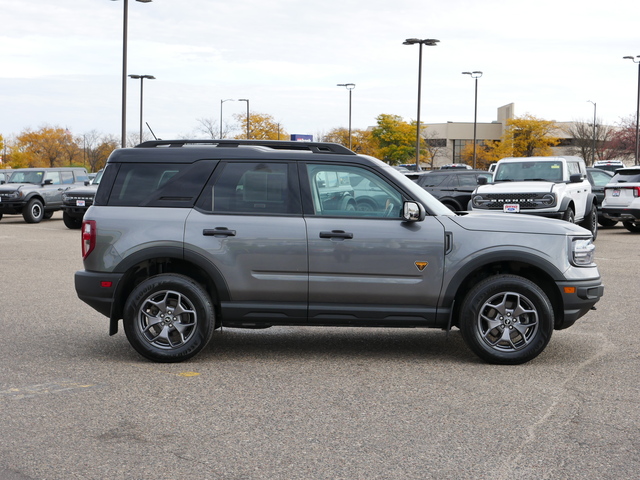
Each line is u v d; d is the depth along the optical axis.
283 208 6.35
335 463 4.03
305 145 6.57
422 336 7.56
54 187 25.94
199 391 5.47
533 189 15.71
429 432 4.55
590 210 17.41
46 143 81.00
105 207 6.43
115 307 6.34
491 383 5.69
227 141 6.65
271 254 6.27
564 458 4.11
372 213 6.34
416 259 6.23
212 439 4.42
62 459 4.09
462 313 6.28
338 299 6.30
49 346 6.97
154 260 6.57
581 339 7.33
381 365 6.29
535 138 88.69
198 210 6.38
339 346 7.06
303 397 5.32
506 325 6.29
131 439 4.42
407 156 81.50
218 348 6.97
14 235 19.75
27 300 9.52
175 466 3.99
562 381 5.75
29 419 4.80
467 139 114.75
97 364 6.29
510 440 4.40
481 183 16.67
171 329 6.36
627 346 7.01
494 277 6.27
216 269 6.28
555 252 6.25
